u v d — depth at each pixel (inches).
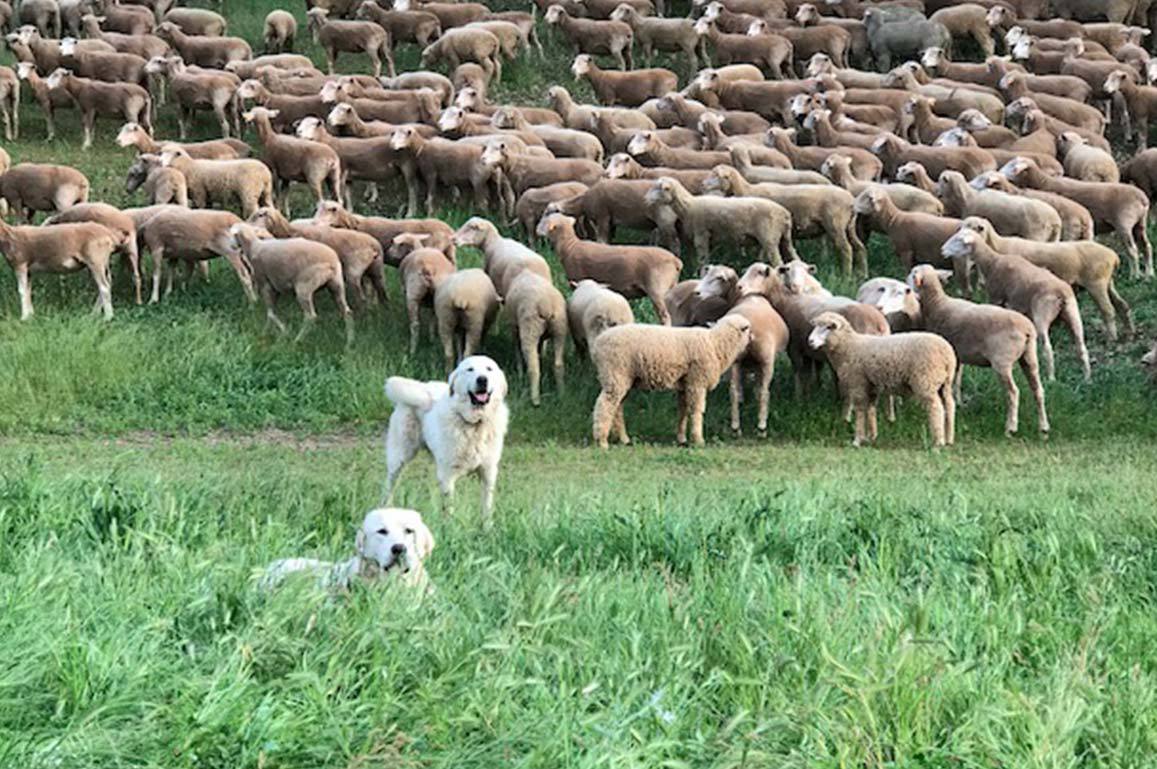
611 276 826.2
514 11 1370.6
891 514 482.9
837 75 1171.9
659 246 941.8
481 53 1224.8
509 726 293.9
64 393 754.8
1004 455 703.1
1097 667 348.5
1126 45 1218.0
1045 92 1142.3
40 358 770.8
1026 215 888.3
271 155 1003.3
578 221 941.2
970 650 345.4
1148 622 379.6
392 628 323.3
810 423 749.3
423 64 1245.1
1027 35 1224.2
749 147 999.0
